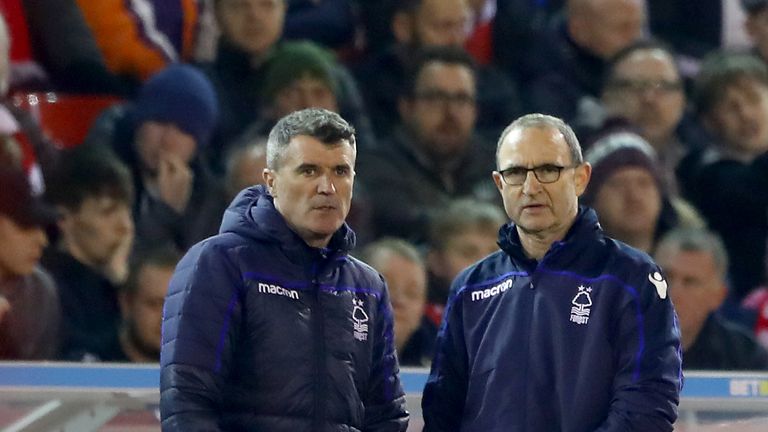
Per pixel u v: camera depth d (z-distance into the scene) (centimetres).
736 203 2816
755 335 2575
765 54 3136
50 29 2675
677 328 1555
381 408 1598
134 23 2733
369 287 1598
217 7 2717
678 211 2673
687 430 2092
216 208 2536
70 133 2642
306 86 2631
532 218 1554
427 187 2652
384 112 2780
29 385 2011
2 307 2255
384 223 2606
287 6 2852
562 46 2919
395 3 2842
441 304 2466
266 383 1506
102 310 2355
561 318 1555
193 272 1519
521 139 1565
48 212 2373
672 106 2823
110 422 2020
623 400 1512
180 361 1482
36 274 2316
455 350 1627
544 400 1548
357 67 2841
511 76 2945
